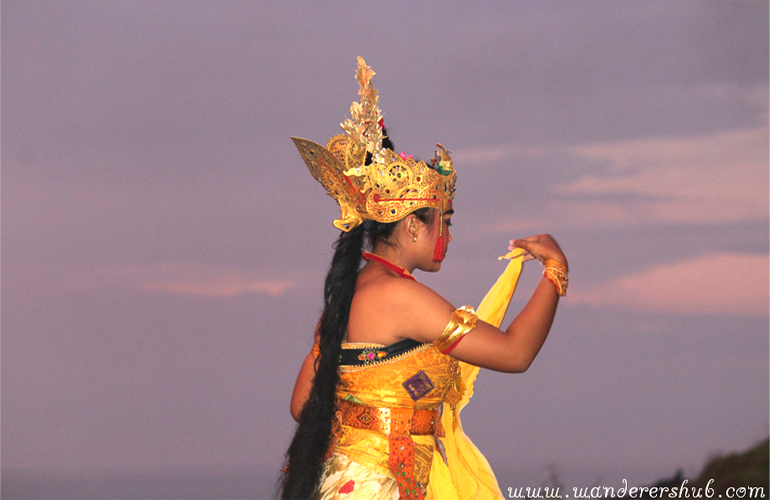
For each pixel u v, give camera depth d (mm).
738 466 23031
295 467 5105
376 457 4922
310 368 5812
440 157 5527
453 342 4793
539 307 4969
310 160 5496
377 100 5391
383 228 5332
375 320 5004
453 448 5840
